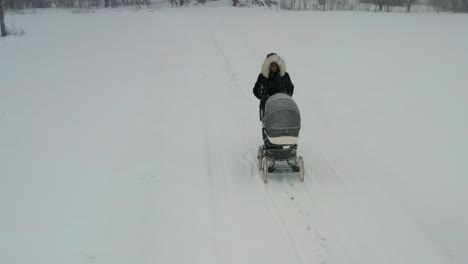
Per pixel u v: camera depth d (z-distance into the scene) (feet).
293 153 25.16
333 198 23.61
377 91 43.32
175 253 19.12
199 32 81.25
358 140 31.58
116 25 94.27
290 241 19.90
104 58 59.00
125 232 20.40
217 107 39.32
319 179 25.88
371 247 19.40
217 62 56.59
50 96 41.91
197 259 18.75
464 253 18.93
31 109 37.96
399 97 41.19
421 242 19.72
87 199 23.11
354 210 22.39
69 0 165.48
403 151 29.32
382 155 28.89
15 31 86.22
